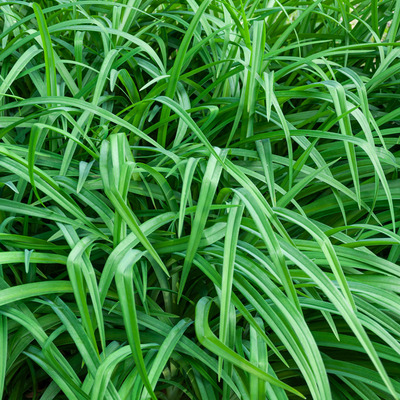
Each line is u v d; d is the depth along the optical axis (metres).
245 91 1.02
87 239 0.90
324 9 1.36
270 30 1.32
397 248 1.04
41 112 0.92
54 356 0.87
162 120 1.03
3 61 1.12
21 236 0.90
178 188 1.09
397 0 1.16
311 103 1.18
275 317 0.84
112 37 1.16
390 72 1.11
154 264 0.97
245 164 1.07
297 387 1.00
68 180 0.96
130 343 0.80
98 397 0.79
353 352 0.99
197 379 0.92
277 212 0.90
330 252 0.84
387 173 1.10
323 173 1.02
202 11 0.97
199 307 0.87
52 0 1.23
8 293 0.84
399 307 0.87
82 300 0.83
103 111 0.93
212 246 0.93
